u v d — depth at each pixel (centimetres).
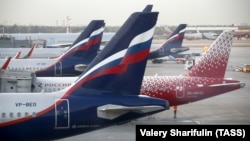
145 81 6103
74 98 3866
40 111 3806
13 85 6300
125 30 3834
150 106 3831
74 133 3859
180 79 6250
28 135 3822
